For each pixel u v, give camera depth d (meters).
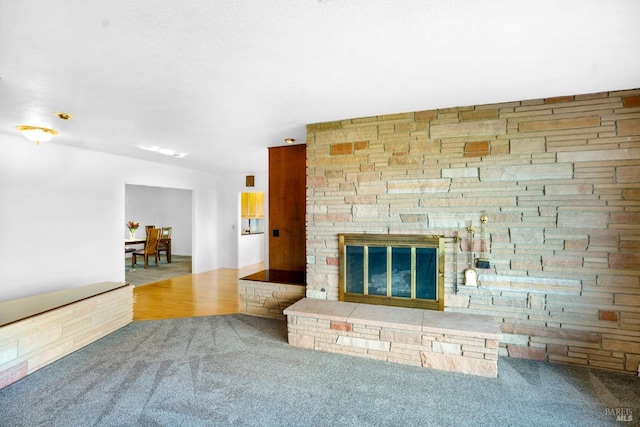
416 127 3.12
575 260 2.68
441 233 3.06
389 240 3.21
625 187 2.57
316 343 3.02
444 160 3.04
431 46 1.85
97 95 2.56
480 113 2.92
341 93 2.60
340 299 3.40
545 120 2.75
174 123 3.39
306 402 2.20
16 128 3.50
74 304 3.00
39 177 4.10
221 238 7.52
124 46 1.81
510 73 2.24
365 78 2.30
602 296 2.62
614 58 2.02
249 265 7.77
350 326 2.89
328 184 3.45
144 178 5.62
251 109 2.97
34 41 1.75
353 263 3.38
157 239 7.69
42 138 3.51
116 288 3.58
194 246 6.79
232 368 2.66
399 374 2.56
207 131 3.74
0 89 2.42
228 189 7.43
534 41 1.80
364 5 1.46
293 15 1.54
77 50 1.85
